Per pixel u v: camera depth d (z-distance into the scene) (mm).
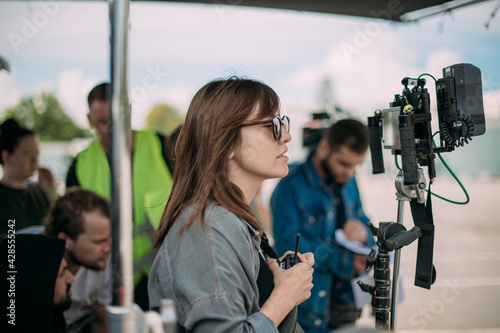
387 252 1646
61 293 1895
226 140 1327
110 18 1133
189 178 1381
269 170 1355
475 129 1639
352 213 2883
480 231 7449
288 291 1289
